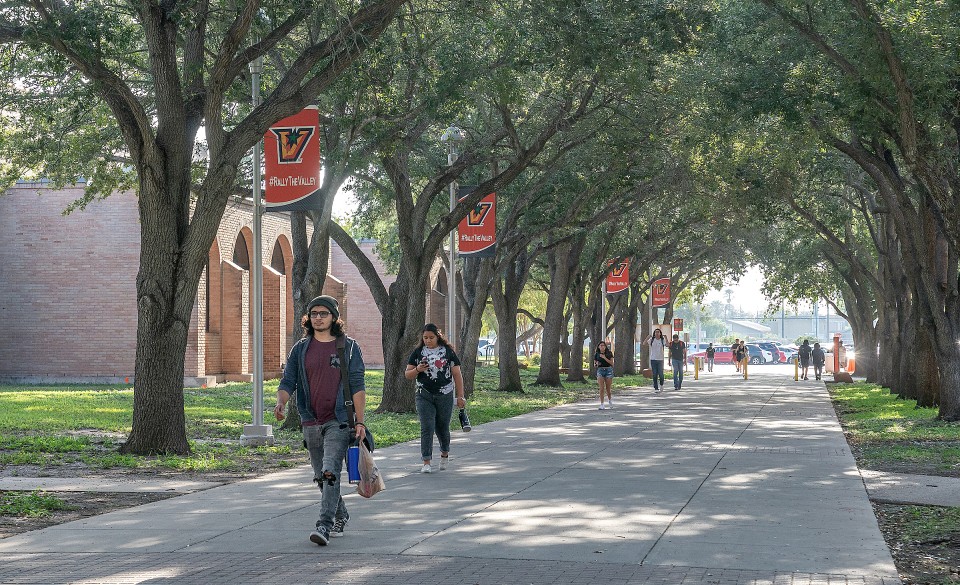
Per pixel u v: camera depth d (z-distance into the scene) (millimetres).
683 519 9977
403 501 11211
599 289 51844
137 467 15250
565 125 26141
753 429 21547
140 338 16938
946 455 16391
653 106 26578
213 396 33719
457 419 24469
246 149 16969
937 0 18547
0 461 15742
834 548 8547
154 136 17031
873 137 23984
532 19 19594
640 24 19891
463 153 27484
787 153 27125
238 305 44062
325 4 17031
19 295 42375
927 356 27859
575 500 11234
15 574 7781
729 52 22781
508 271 38500
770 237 49312
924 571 8156
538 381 43125
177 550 8648
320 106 24016
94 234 42094
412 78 22000
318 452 8961
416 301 26781
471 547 8602
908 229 26250
